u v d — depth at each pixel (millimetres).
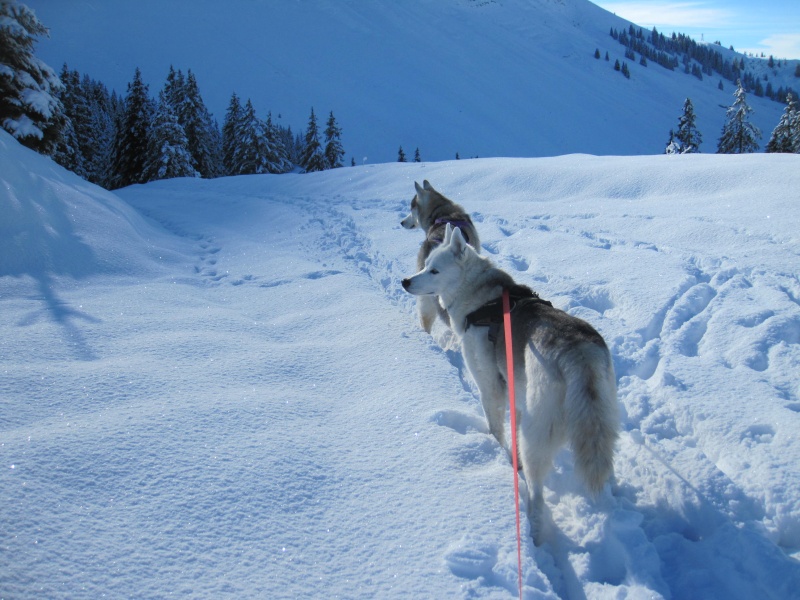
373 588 2477
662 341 5055
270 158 38938
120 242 8703
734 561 2713
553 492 3459
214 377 4496
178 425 3602
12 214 7641
